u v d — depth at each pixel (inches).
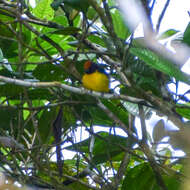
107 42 366.6
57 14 459.2
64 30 350.6
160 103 318.0
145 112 396.5
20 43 332.2
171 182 361.1
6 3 389.1
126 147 375.6
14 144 367.6
